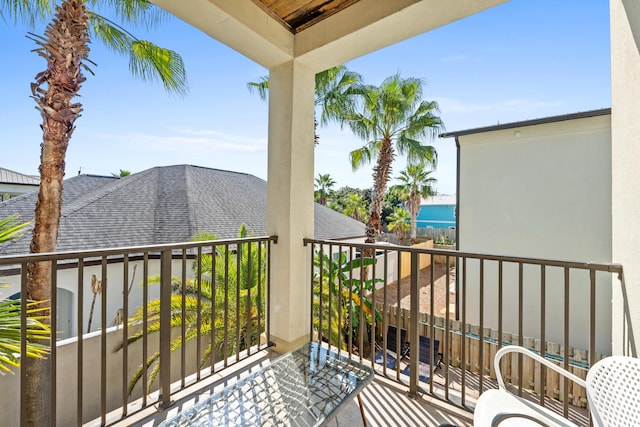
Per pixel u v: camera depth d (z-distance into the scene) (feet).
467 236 20.86
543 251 18.44
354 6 7.43
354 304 19.07
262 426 4.08
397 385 7.03
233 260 17.44
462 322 6.27
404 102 27.76
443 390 6.95
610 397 3.66
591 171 17.17
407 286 33.14
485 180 20.33
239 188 36.68
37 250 10.85
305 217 8.88
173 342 14.28
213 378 7.13
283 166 8.60
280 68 8.82
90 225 22.18
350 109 27.58
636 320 3.99
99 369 11.83
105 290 5.41
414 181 55.36
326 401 4.60
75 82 11.17
